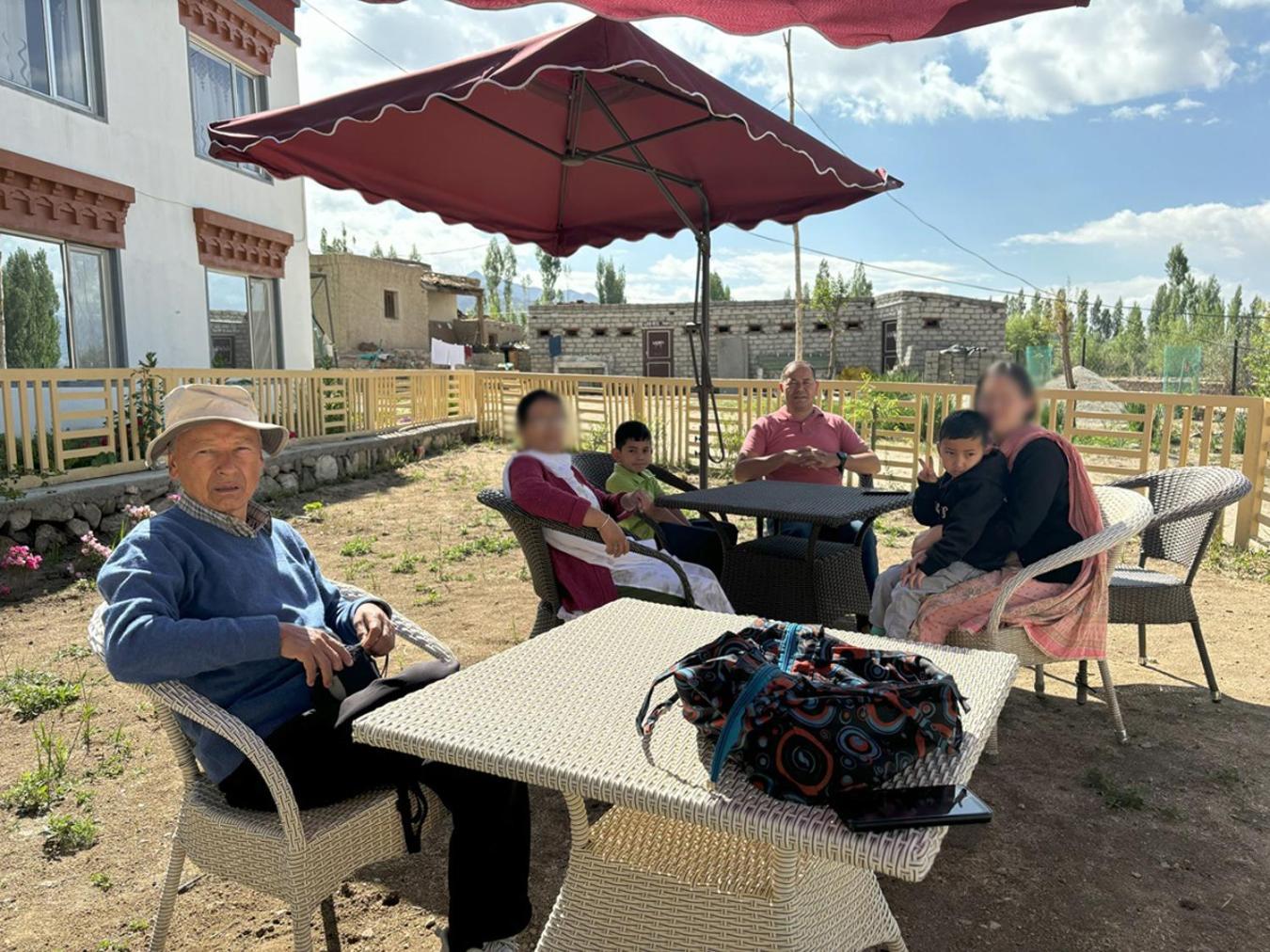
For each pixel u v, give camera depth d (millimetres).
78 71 10156
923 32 2691
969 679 1972
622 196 5977
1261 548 7020
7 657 4688
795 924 1784
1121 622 3822
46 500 6902
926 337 32406
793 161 5207
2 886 2660
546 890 2648
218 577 2197
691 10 2570
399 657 4688
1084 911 2523
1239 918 2486
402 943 2410
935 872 2711
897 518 8305
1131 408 12984
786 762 1460
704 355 5770
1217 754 3477
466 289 34844
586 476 4809
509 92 4512
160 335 11344
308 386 10961
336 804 2080
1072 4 2498
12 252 9508
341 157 4816
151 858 2822
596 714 1789
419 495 10125
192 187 11844
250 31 12867
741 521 8289
